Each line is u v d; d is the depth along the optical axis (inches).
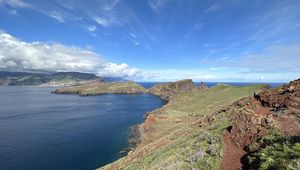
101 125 3907.5
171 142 1270.9
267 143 767.7
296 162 554.3
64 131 3508.9
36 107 6574.8
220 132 1008.9
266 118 933.8
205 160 758.5
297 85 1152.8
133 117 4635.8
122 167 1376.7
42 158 2380.7
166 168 794.2
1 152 2556.6
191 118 3021.7
